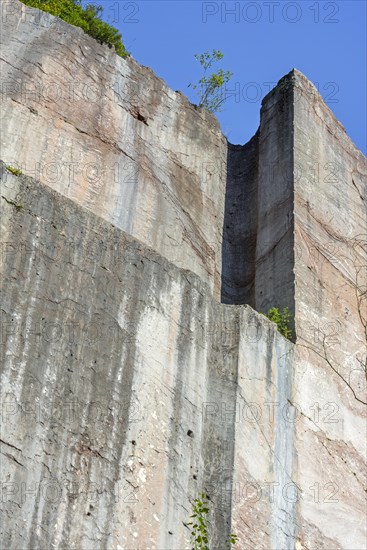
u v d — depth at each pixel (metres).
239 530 10.82
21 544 8.91
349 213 16.34
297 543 11.61
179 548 10.19
